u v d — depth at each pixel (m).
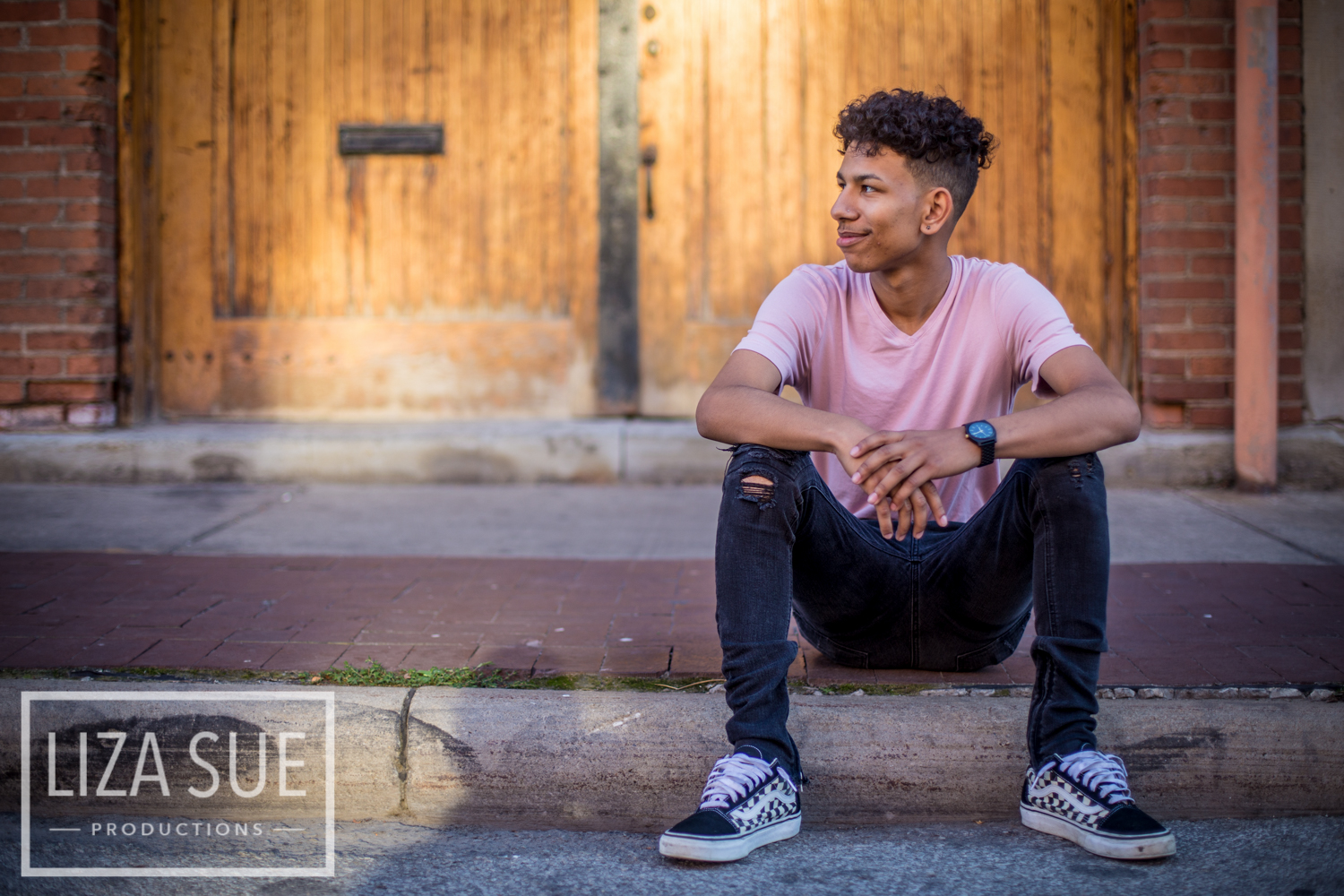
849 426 1.78
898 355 2.03
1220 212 4.35
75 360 4.50
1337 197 4.36
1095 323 4.62
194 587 2.92
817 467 2.15
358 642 2.45
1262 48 4.16
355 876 1.76
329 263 4.74
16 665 2.26
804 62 4.65
